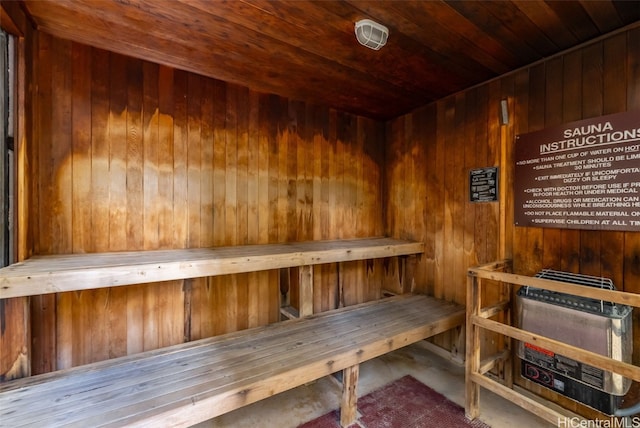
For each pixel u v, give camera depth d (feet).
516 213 7.00
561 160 6.18
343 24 5.26
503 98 7.27
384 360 8.49
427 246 9.22
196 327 7.36
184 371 5.02
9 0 4.33
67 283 4.57
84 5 4.71
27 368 4.89
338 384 7.22
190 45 5.96
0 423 3.74
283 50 6.13
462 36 5.66
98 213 6.20
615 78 5.49
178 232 7.06
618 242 5.44
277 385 4.89
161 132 6.83
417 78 7.46
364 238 10.19
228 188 7.73
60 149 5.82
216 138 7.55
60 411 4.00
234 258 6.16
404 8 4.84
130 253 6.33
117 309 6.44
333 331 6.64
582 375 5.07
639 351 5.24
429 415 6.16
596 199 5.64
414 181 9.66
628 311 5.00
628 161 5.25
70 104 5.90
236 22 5.19
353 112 9.90
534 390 6.70
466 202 8.13
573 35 5.64
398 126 10.23
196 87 7.25
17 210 4.88
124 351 6.49
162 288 6.93
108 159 6.27
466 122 8.11
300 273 7.50
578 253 5.97
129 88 6.48
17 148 4.83
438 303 8.44
